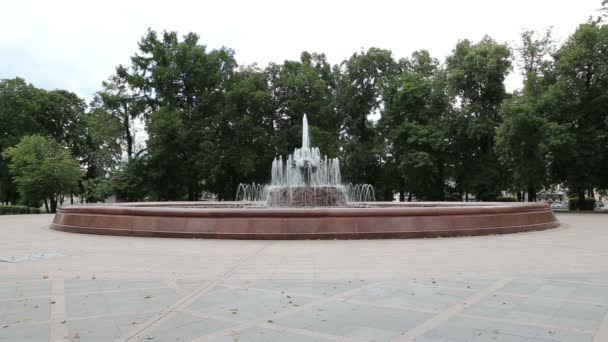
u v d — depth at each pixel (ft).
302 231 43.16
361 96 152.46
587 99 107.45
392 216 44.37
